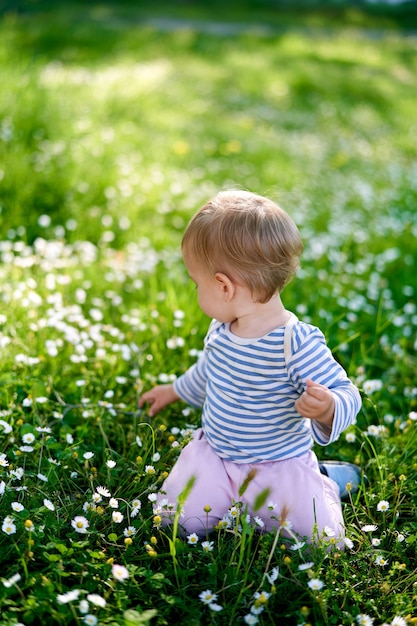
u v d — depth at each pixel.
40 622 1.93
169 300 3.79
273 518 2.22
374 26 20.98
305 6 21.91
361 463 2.76
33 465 2.52
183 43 13.57
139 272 4.21
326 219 5.82
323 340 2.28
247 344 2.28
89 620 1.86
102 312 3.67
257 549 2.28
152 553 2.08
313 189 6.67
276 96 11.02
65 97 6.91
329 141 8.95
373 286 4.45
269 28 18.39
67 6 16.05
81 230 4.70
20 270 3.91
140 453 2.57
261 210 2.27
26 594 2.01
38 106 6.05
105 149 5.97
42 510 2.19
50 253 4.10
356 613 2.06
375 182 7.25
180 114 8.66
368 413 3.09
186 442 2.54
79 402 2.94
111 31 13.14
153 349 3.31
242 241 2.21
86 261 4.20
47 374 3.07
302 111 10.44
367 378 3.39
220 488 2.34
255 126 9.13
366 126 10.12
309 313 4.07
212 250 2.24
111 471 2.47
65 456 2.50
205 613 2.04
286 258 2.27
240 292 2.26
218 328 2.41
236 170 6.86
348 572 2.21
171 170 6.21
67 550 2.08
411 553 2.38
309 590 2.06
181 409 2.98
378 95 11.96
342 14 21.56
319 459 2.79
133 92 8.32
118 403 3.01
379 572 2.26
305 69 12.86
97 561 2.14
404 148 9.07
